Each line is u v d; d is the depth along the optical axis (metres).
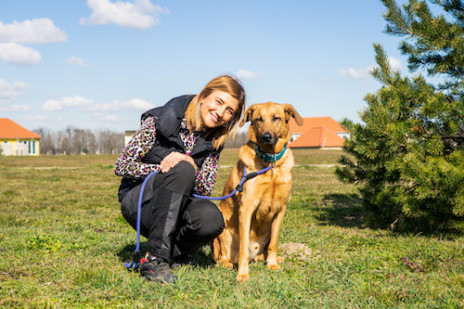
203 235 3.22
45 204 8.78
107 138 94.56
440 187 4.86
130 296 2.76
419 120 5.44
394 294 2.76
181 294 2.83
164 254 3.02
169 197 3.00
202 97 3.16
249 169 3.62
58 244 4.37
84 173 19.88
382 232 5.68
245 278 3.28
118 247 4.32
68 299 2.70
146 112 3.23
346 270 3.38
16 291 2.81
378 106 5.34
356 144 6.02
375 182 6.07
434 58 5.83
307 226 6.14
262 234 3.89
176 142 3.16
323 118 88.00
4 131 56.91
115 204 8.84
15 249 4.18
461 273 3.33
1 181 15.12
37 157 43.78
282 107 3.75
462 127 5.35
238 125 3.45
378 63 5.77
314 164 27.78
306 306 2.56
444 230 5.41
